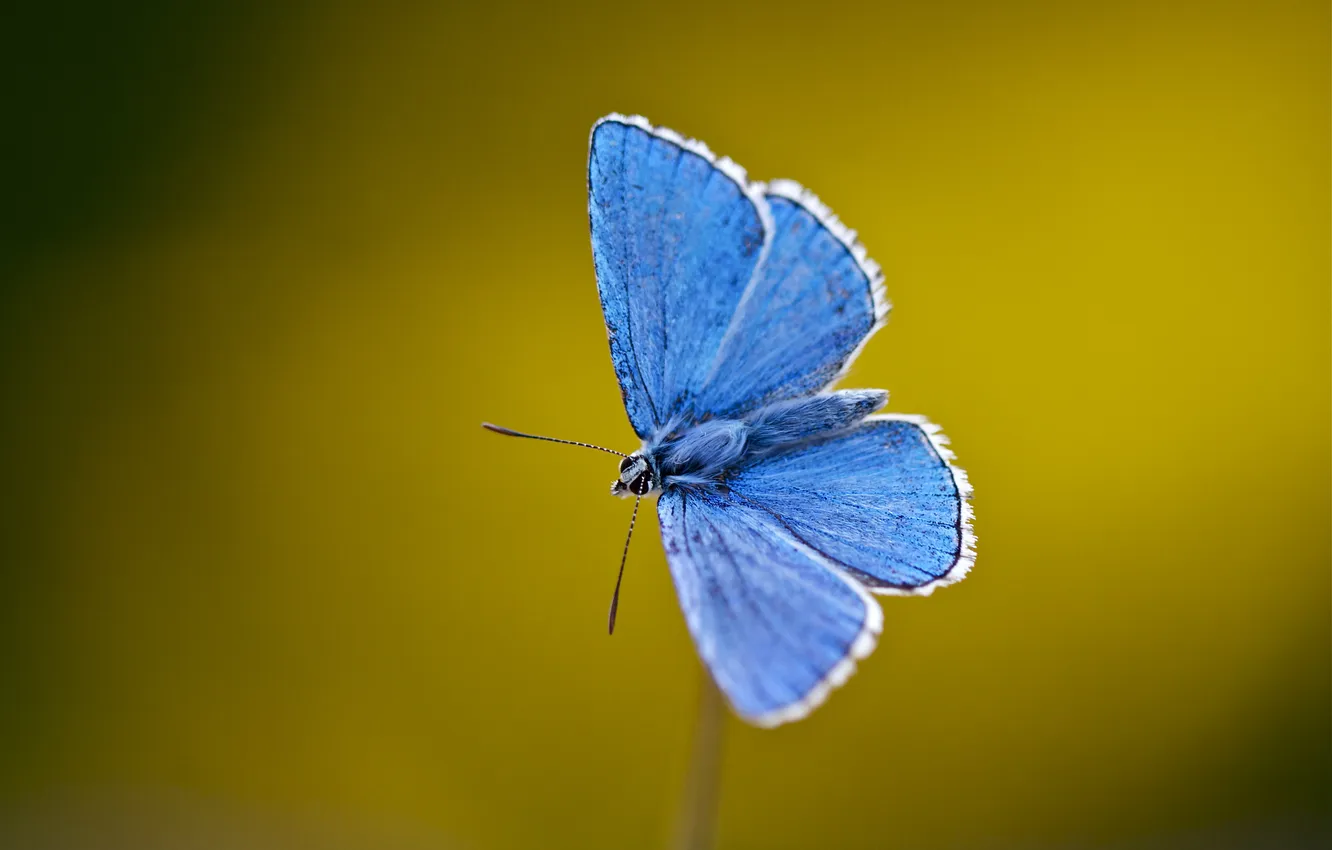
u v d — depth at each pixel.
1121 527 0.27
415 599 0.27
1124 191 0.27
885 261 0.27
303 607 0.27
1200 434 0.27
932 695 0.27
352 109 0.28
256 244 0.28
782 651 0.22
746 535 0.23
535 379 0.27
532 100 0.28
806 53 0.28
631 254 0.23
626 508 0.27
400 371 0.27
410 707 0.27
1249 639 0.27
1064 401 0.27
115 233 0.28
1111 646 0.27
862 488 0.23
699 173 0.23
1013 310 0.27
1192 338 0.27
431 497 0.27
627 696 0.27
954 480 0.23
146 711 0.27
